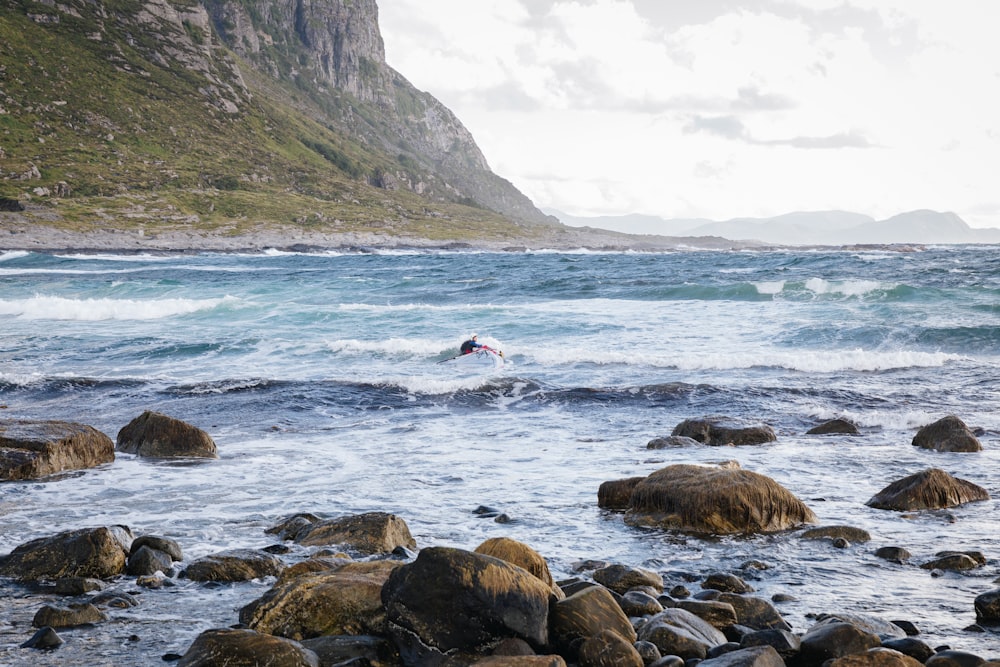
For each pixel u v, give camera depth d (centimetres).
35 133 14175
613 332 2586
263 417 1538
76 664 549
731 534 855
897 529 867
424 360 2130
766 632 557
